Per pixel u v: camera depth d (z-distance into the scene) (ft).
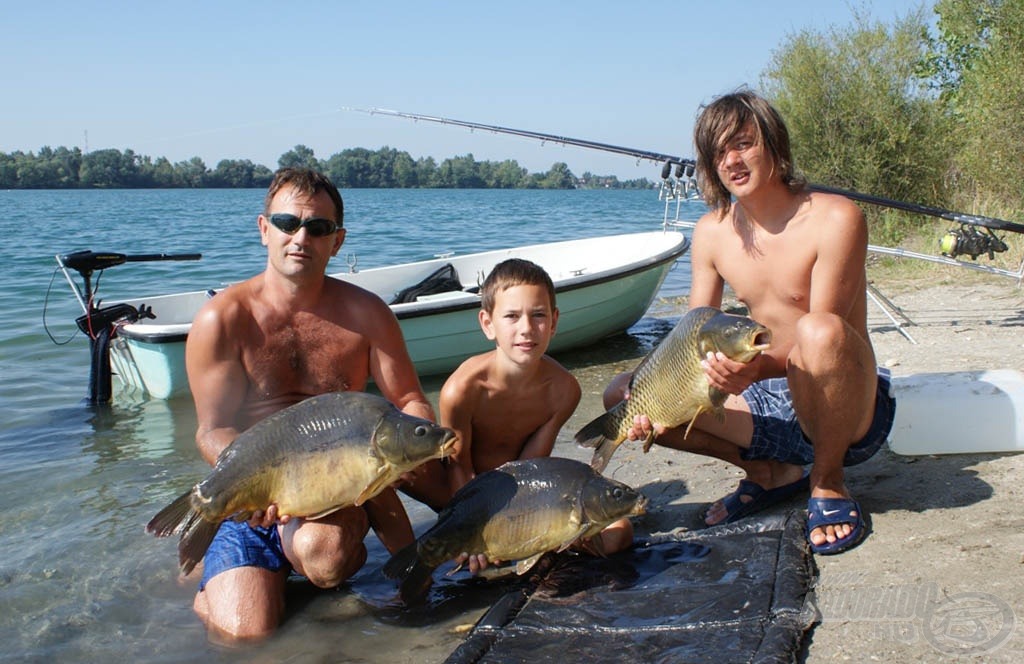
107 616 13.60
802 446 14.64
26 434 24.09
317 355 14.42
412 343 29.32
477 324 29.81
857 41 56.65
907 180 54.80
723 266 15.25
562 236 92.53
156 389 27.68
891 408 13.96
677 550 13.58
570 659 10.71
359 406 11.69
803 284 14.07
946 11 55.21
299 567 13.23
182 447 22.75
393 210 168.55
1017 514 13.30
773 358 14.73
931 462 15.94
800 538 13.05
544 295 14.35
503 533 12.34
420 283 34.94
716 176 14.78
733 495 15.31
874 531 13.28
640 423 13.61
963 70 54.90
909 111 56.03
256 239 87.81
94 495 19.13
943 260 29.50
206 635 12.87
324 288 14.51
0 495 19.19
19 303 44.04
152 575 15.02
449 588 13.99
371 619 13.12
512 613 12.03
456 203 223.10
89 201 236.84
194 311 33.14
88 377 30.27
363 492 11.56
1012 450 15.94
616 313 33.88
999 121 48.80
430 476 14.84
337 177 406.82
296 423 11.78
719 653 10.37
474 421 15.08
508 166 446.19
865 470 15.98
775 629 10.66
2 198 271.69
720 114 13.94
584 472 12.41
